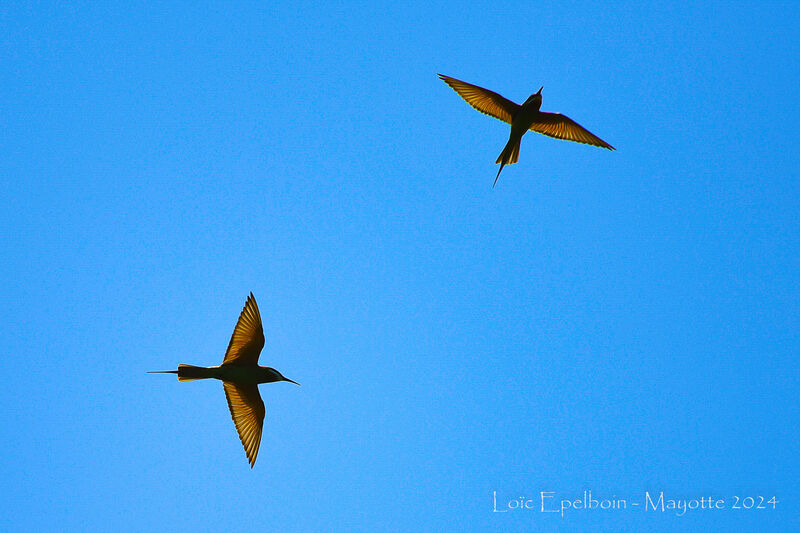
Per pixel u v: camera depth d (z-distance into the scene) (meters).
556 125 21.17
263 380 16.30
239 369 16.11
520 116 20.66
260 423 16.78
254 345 16.09
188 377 16.11
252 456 16.48
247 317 15.90
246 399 16.64
